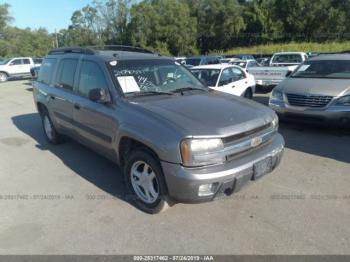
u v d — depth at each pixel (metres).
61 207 3.44
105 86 3.74
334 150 5.02
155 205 3.15
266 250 2.64
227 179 2.75
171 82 4.12
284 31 46.66
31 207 3.45
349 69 6.46
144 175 3.23
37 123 7.84
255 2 49.19
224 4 49.22
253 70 11.70
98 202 3.53
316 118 5.74
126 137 3.29
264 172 3.17
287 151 5.03
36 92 5.84
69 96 4.48
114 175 4.27
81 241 2.83
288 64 13.59
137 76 3.86
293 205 3.34
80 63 4.39
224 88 7.42
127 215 3.24
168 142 2.76
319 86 5.88
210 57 18.94
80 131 4.36
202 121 2.90
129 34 49.59
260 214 3.18
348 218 3.06
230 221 3.07
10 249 2.74
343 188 3.69
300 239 2.76
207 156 2.72
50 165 4.71
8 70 20.98
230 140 2.85
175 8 46.28
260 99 10.50
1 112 9.58
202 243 2.76
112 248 2.72
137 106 3.30
